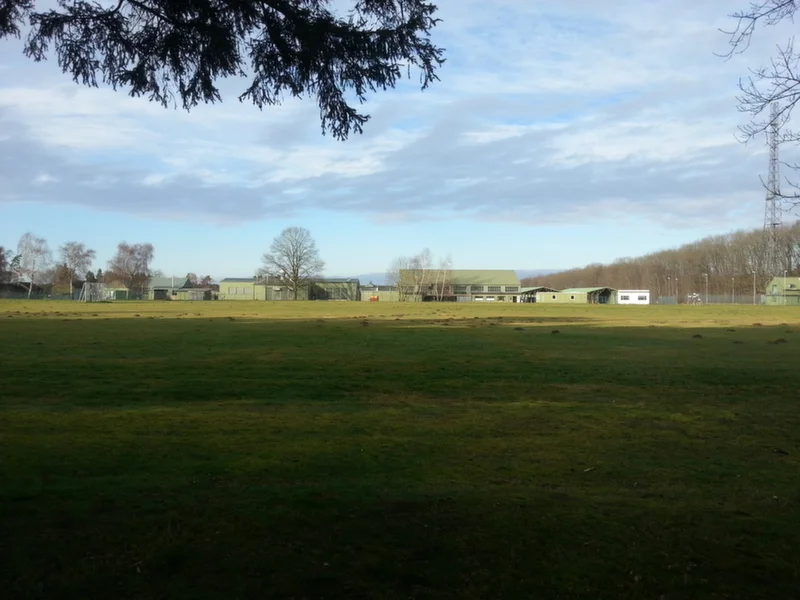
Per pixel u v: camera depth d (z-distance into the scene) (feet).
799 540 17.38
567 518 18.74
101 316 143.33
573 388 45.57
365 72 18.75
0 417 33.71
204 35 18.70
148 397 40.32
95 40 18.71
